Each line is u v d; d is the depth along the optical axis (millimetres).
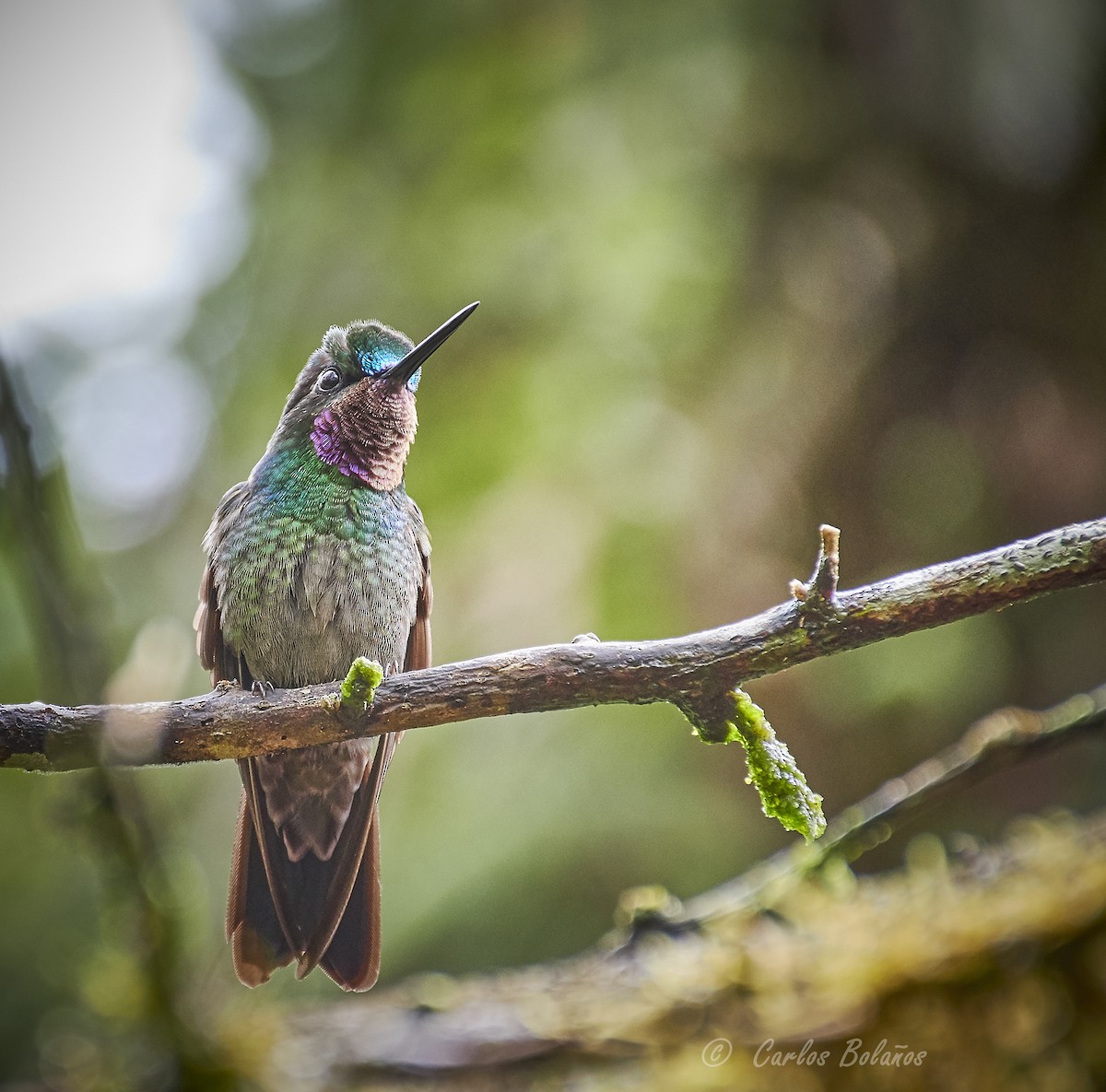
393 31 12625
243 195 12875
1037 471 11719
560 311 11969
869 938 6660
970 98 11688
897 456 11891
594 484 11727
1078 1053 6188
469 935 10758
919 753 11273
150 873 5883
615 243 11820
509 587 11734
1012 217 11977
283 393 12094
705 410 11922
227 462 12555
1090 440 11648
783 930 6840
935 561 11648
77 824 5703
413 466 11992
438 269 12078
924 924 6629
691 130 12070
